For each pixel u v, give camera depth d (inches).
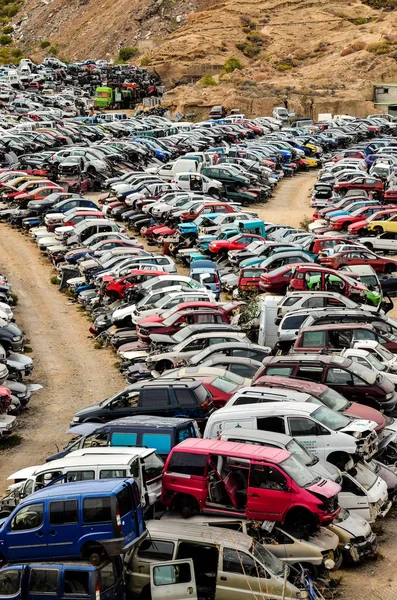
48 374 1280.8
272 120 4097.0
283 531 666.2
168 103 4918.8
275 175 2866.6
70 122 3882.9
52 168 2711.6
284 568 624.4
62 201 2207.2
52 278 1825.8
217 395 965.8
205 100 4830.2
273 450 714.2
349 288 1395.2
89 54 7377.0
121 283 1517.0
